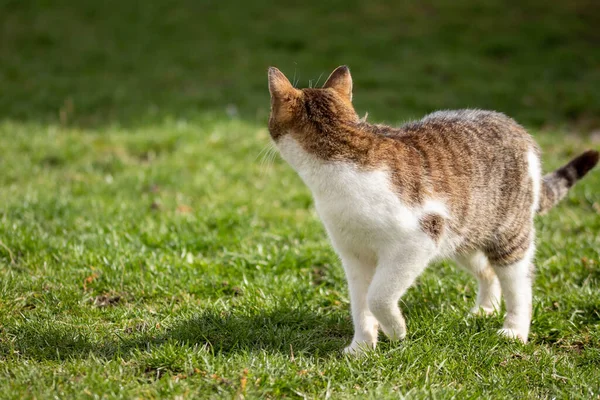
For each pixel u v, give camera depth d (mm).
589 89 13766
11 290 5871
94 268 6445
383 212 4750
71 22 18109
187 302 5914
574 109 12961
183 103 12883
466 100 13211
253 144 10734
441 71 14844
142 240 7242
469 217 5246
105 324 5527
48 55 16094
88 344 5070
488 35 16906
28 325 5285
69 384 4371
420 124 5488
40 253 6688
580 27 17328
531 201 5605
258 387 4438
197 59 15641
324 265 6879
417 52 15977
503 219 5438
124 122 12070
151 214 8086
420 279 6402
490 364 4891
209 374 4578
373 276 5184
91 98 13195
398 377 4676
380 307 4926
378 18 17984
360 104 12531
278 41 16469
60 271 6359
